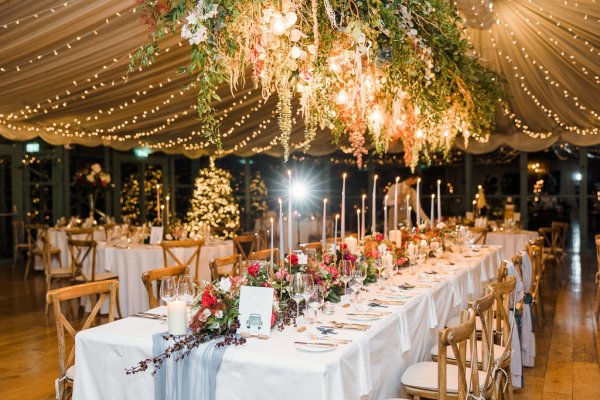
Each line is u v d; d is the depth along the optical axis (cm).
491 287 314
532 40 676
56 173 1177
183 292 269
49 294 294
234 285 276
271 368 228
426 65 515
